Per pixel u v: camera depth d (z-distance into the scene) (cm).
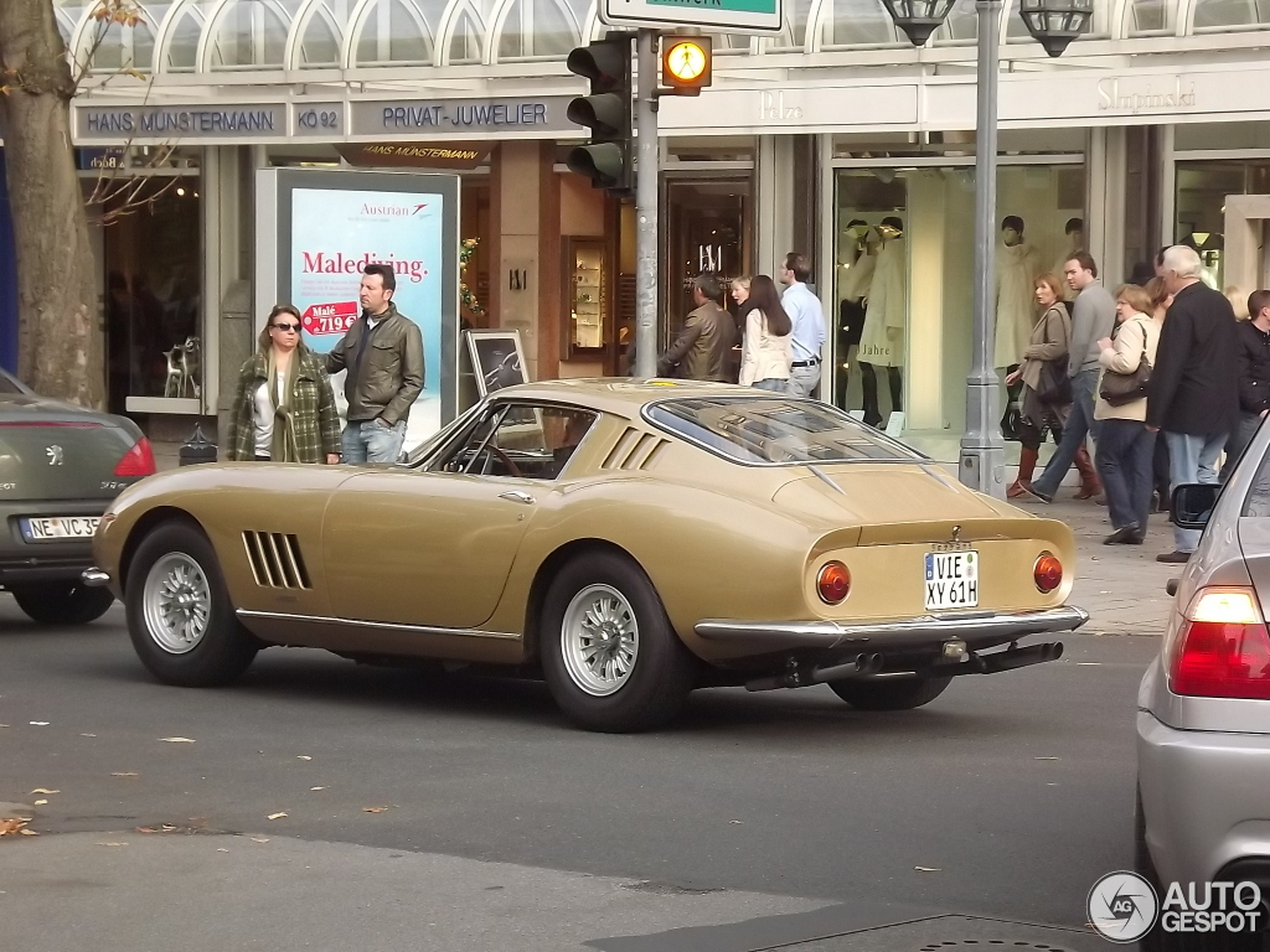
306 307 2044
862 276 2677
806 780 963
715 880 772
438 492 1140
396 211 2080
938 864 796
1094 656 1392
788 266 2234
